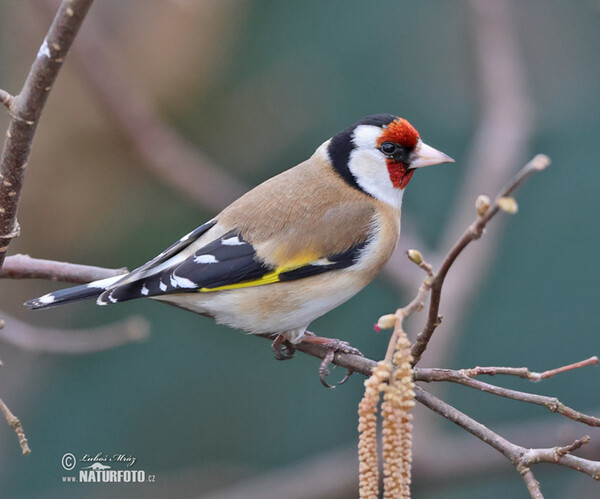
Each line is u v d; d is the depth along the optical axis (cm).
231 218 684
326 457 1113
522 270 1218
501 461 1052
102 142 1148
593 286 1199
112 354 1198
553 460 491
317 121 1207
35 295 1136
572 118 1251
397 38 1220
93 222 1173
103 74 1080
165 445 1188
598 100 1257
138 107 1105
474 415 1196
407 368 427
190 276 652
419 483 1060
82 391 1183
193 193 1130
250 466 1177
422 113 1225
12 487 1135
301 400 1210
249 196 698
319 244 672
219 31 1189
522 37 1284
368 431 434
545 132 1242
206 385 1205
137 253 1177
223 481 1163
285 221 675
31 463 1147
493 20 1177
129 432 1181
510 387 1196
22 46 1130
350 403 1205
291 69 1205
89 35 1062
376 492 434
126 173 1168
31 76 479
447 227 1147
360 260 684
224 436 1195
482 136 1130
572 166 1230
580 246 1209
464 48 1214
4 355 1108
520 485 1209
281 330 677
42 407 1164
